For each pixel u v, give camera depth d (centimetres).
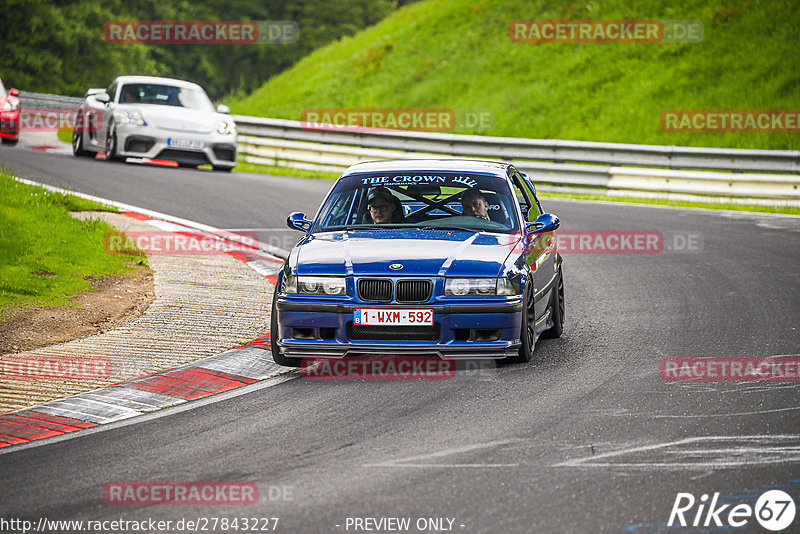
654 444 2072
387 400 2455
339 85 12331
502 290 2673
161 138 7012
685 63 10188
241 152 8981
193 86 7675
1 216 4206
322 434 2173
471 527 1628
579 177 7612
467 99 11075
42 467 1973
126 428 2239
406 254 2739
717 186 7150
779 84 9325
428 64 12075
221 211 5591
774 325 3316
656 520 1656
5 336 2972
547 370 2759
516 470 1914
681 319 3450
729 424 2212
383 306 2650
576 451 2030
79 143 7688
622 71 10512
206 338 3055
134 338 3027
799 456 1981
